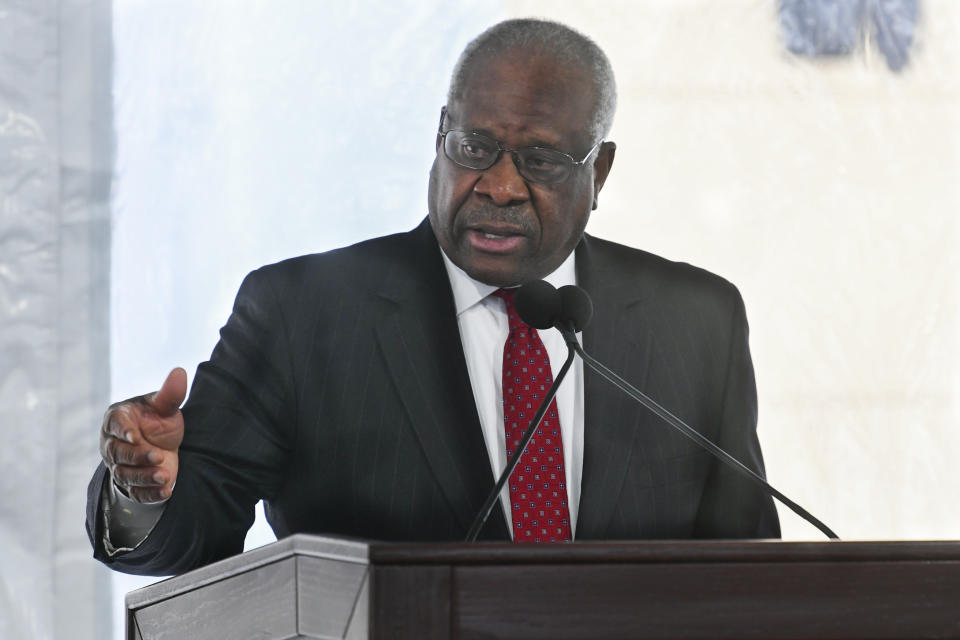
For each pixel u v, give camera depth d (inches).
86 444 342.0
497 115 247.1
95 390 344.8
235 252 354.9
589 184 256.7
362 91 360.8
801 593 146.3
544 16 370.6
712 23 379.2
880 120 382.6
